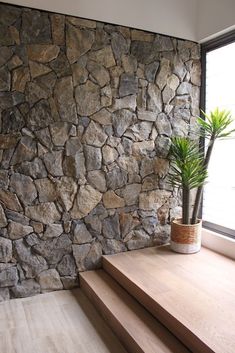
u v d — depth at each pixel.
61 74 2.55
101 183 2.79
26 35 2.41
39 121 2.51
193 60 3.11
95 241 2.83
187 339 1.74
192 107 3.15
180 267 2.58
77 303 2.52
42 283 2.65
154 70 2.92
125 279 2.44
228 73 2.93
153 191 3.05
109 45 2.71
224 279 2.35
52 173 2.60
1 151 2.41
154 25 2.88
